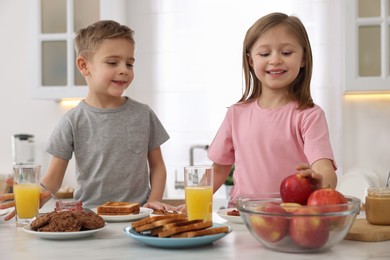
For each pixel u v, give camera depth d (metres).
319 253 1.02
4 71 3.46
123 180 2.07
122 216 1.43
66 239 1.19
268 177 1.75
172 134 3.31
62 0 3.10
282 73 1.70
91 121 2.08
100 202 2.05
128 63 2.05
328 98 3.08
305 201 1.09
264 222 1.01
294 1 3.14
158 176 2.16
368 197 1.26
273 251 1.04
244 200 1.20
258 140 1.78
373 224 1.24
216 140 1.90
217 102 3.27
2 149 3.46
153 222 1.13
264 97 1.84
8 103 3.45
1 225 1.42
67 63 3.09
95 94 2.10
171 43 3.31
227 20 3.25
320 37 3.09
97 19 3.08
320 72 3.09
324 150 1.60
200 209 1.28
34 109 3.42
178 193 3.28
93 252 1.05
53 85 3.12
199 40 3.28
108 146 2.06
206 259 0.98
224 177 1.92
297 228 0.99
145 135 2.13
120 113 2.11
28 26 3.44
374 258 0.97
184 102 3.30
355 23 2.81
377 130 3.03
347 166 3.06
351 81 2.83
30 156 3.36
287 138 1.74
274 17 1.73
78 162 2.09
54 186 2.03
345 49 2.83
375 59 2.82
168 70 3.32
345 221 0.99
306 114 1.71
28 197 1.38
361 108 3.05
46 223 1.23
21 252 1.07
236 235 1.21
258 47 1.72
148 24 3.33
